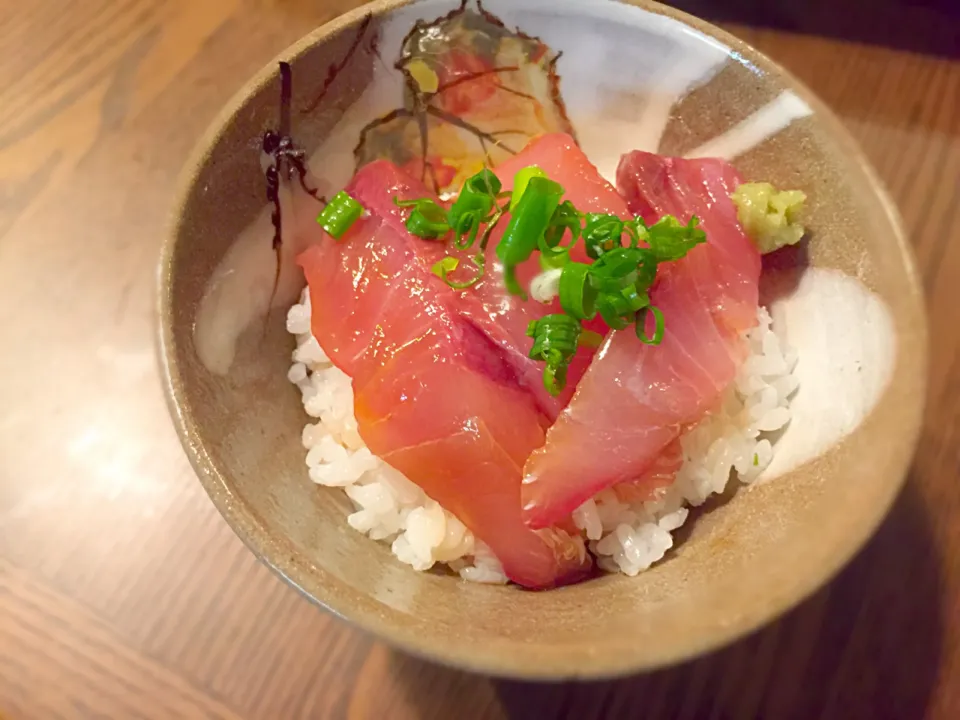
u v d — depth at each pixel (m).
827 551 0.10
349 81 0.15
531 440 0.13
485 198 0.14
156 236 0.18
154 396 0.17
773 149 0.14
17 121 0.20
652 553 0.13
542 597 0.12
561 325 0.12
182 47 0.20
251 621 0.14
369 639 0.14
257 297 0.14
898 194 0.18
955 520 0.15
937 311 0.17
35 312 0.17
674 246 0.13
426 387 0.13
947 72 0.20
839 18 0.20
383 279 0.14
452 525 0.13
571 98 0.16
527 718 0.13
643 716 0.13
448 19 0.15
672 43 0.15
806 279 0.14
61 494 0.16
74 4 0.21
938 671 0.14
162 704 0.14
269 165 0.14
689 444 0.14
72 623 0.14
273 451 0.13
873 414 0.11
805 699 0.13
